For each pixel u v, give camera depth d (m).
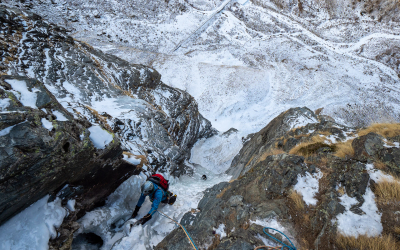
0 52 7.14
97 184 3.88
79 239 3.89
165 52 38.88
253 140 12.25
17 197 2.50
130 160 4.99
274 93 30.98
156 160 7.44
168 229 4.42
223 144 16.38
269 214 3.65
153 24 43.62
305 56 39.19
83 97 8.09
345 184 3.87
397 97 31.02
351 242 2.98
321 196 3.81
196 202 5.58
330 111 28.09
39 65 7.96
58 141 2.69
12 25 8.05
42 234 2.77
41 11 36.34
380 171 3.91
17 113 2.47
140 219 4.22
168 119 11.00
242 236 3.31
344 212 3.37
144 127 8.52
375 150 4.42
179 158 9.23
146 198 5.11
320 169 4.41
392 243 2.85
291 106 28.98
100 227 3.92
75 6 40.16
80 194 3.59
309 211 3.64
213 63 37.94
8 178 2.32
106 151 3.56
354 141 5.08
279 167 4.54
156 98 12.73
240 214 3.76
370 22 45.34
